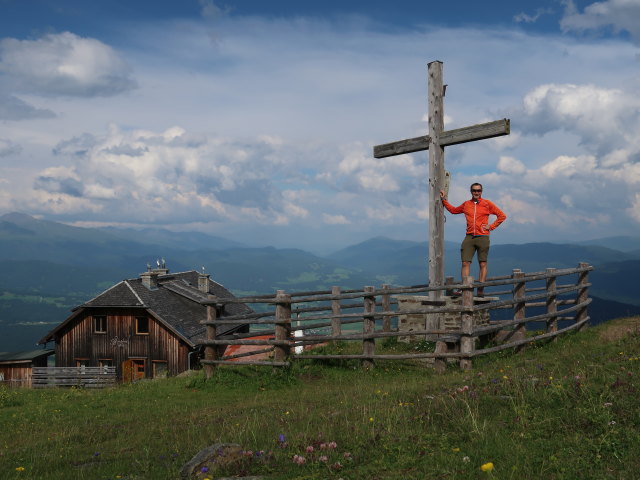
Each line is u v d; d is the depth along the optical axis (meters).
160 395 13.40
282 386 12.34
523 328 13.02
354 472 5.01
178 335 36.25
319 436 6.32
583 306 14.52
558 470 4.63
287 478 4.99
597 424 5.64
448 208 13.85
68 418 12.01
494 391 7.61
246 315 14.47
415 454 5.40
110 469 6.33
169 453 6.75
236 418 8.84
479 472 4.76
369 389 10.52
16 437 10.07
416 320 14.94
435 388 9.05
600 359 9.22
